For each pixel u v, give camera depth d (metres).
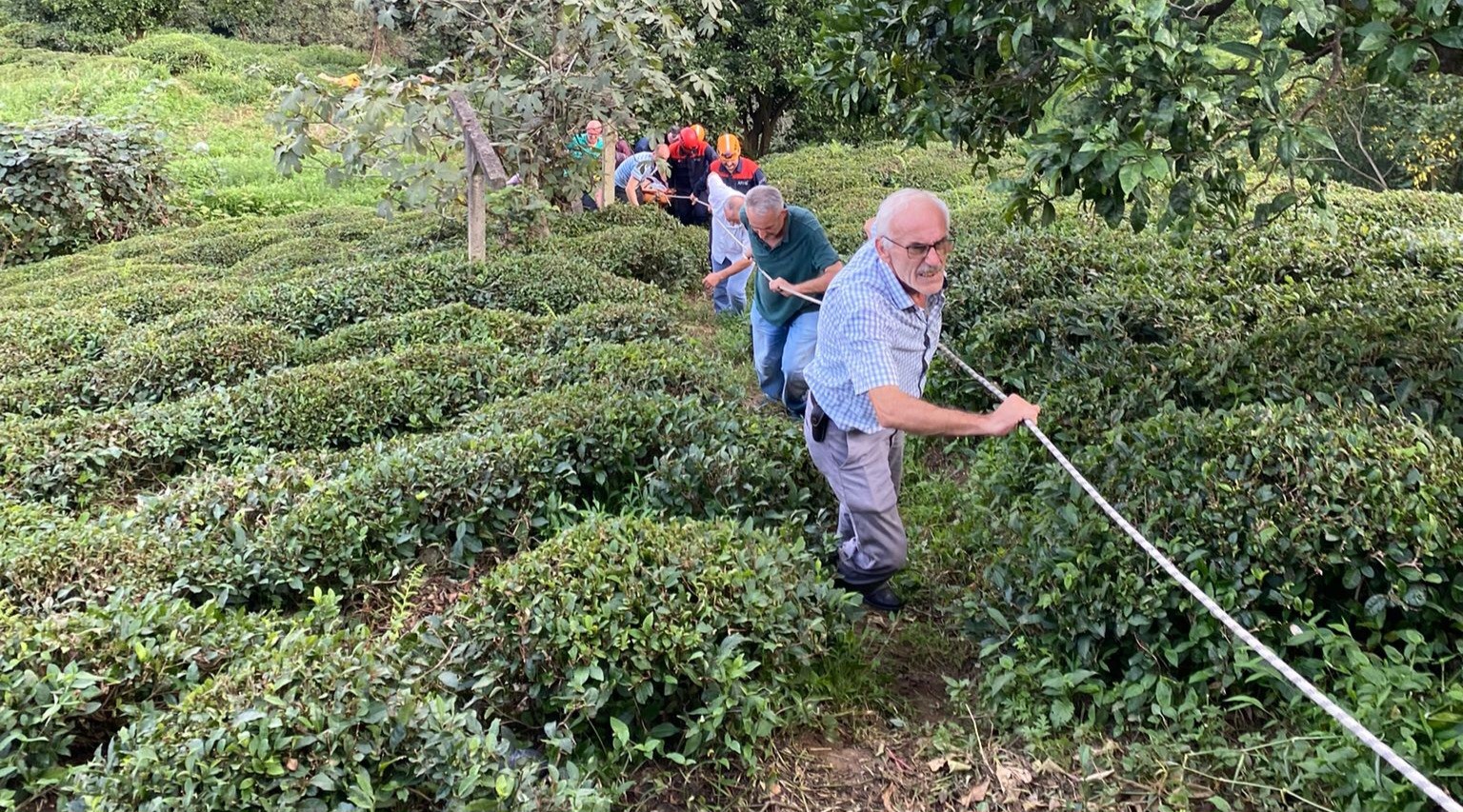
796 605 3.58
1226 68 3.56
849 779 3.27
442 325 7.48
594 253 9.49
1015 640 3.62
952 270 7.44
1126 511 3.75
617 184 11.98
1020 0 3.86
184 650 3.54
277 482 4.88
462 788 2.82
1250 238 7.60
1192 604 3.34
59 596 4.01
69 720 3.28
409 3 10.12
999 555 4.08
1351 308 5.82
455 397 6.23
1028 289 6.83
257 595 4.33
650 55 10.22
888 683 3.69
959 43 4.46
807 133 20.34
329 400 6.00
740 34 18.23
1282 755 2.98
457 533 4.55
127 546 4.32
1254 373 4.88
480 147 8.52
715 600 3.51
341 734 2.90
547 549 3.81
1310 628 3.22
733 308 8.37
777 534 4.27
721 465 4.62
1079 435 4.66
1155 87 3.44
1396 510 3.36
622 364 6.21
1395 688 3.01
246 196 16.20
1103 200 3.81
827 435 3.84
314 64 27.47
